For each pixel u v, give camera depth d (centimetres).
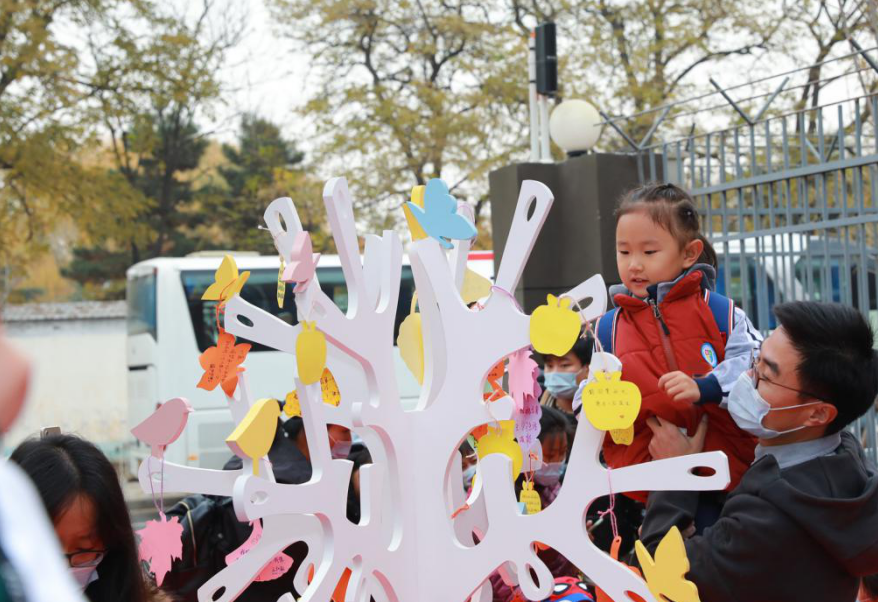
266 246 2055
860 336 163
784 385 163
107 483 156
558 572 248
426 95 1577
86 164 1742
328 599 143
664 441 181
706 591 161
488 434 164
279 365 829
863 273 414
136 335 892
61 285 2555
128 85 1464
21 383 66
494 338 158
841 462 164
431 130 1575
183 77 1476
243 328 167
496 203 606
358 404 150
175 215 2094
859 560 155
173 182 2109
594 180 554
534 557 153
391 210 1627
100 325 1820
